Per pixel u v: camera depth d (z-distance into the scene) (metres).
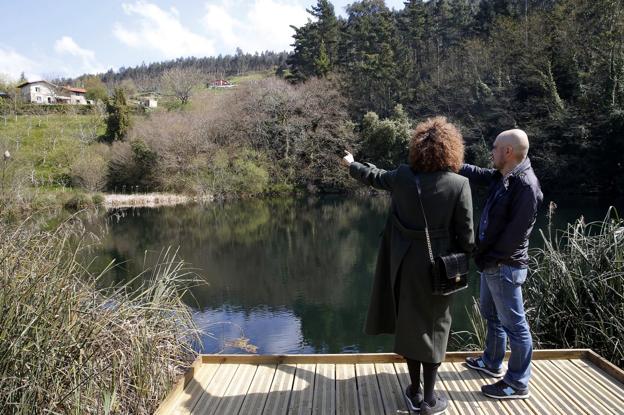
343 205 21.88
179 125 26.16
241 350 5.82
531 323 3.53
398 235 1.94
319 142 26.64
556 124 18.23
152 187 25.52
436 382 2.32
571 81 19.42
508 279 2.10
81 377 2.09
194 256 11.70
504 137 2.10
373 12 39.00
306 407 2.12
